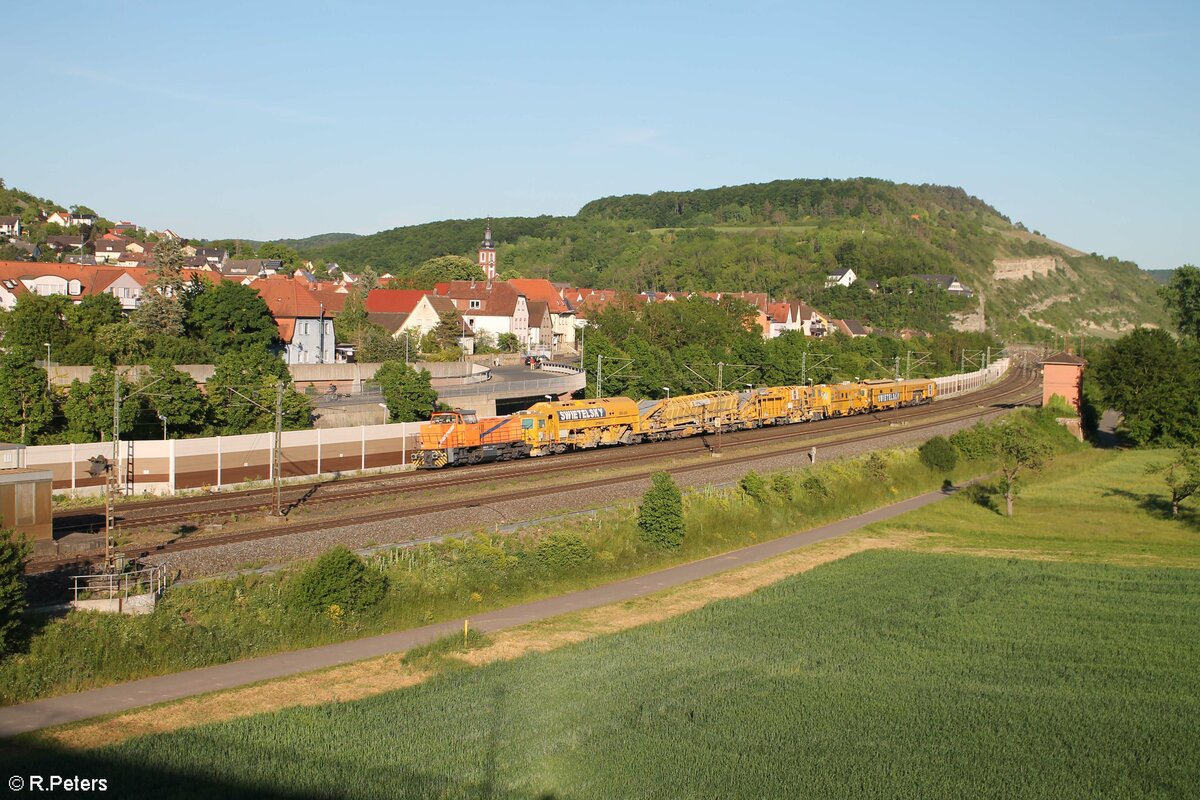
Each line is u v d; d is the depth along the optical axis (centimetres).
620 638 4553
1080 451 11275
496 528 5694
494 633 4619
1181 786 3155
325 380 10425
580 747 3366
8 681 3569
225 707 3600
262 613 4328
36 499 4572
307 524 5447
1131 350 11819
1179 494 7600
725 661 4266
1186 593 5459
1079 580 5731
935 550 6631
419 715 3584
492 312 16338
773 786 3109
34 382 6969
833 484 8000
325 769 3114
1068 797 3077
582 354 11694
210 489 6425
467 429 7712
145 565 4484
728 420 10719
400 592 4769
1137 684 4050
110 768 3028
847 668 4203
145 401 7412
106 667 3806
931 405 15075
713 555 6353
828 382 14788
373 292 15662
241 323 9962
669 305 15175
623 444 9319
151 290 9975
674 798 3022
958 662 4297
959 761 3306
